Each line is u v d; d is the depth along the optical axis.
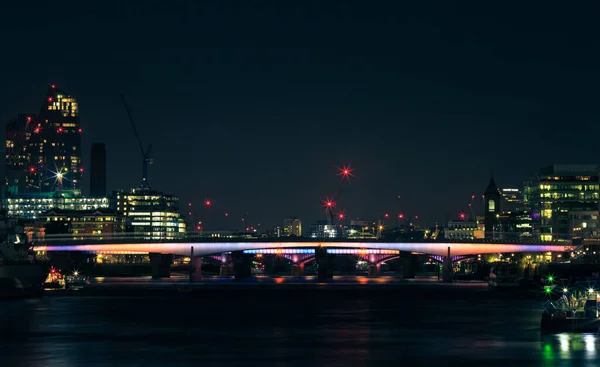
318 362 155.00
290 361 156.12
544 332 193.75
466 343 177.12
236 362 155.12
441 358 158.62
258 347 173.12
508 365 151.38
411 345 175.12
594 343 175.00
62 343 179.50
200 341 182.38
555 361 154.75
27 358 160.38
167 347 173.50
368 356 161.50
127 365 152.75
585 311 192.12
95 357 160.88
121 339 185.88
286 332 198.62
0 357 161.38
